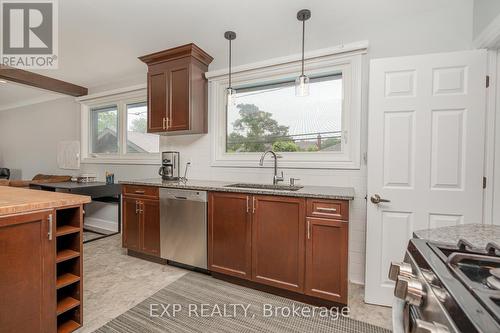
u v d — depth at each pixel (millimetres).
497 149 1717
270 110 2729
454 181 1735
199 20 2180
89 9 2029
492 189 1719
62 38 2488
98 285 2111
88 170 4066
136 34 2410
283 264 1903
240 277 2072
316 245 1793
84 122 4113
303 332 1575
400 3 1923
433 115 1770
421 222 1812
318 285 1791
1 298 1202
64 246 1626
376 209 1914
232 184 2518
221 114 2896
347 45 2186
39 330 1342
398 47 2088
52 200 1403
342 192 1883
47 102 4602
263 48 2594
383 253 1898
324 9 2012
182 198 2344
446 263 655
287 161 2529
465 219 1717
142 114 3627
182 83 2664
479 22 1767
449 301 502
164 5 1976
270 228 1947
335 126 2418
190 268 2436
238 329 1594
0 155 5527
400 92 1838
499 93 1710
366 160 2184
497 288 532
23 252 1279
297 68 2449
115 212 3803
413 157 1819
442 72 1746
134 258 2697
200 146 3000
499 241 847
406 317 712
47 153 4641
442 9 1958
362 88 2193
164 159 2973
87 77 3600
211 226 2205
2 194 1620
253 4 1961
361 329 1604
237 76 2729
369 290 1921
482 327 405
